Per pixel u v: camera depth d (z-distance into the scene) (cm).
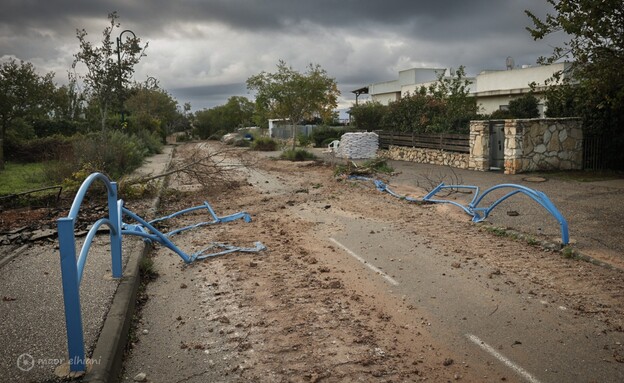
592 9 1091
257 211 1166
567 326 495
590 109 1662
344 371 414
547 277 640
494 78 3166
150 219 1056
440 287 615
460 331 489
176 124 6706
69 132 3189
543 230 867
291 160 2591
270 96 2981
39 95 2738
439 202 1174
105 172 1580
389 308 550
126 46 2073
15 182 1594
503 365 422
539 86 2602
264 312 543
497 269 677
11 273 642
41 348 421
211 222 1026
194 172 1445
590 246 758
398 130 2575
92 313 496
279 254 778
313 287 620
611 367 415
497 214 1020
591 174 1561
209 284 641
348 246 825
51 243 816
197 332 498
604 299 561
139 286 633
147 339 486
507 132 1644
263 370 419
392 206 1184
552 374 406
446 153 2016
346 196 1353
